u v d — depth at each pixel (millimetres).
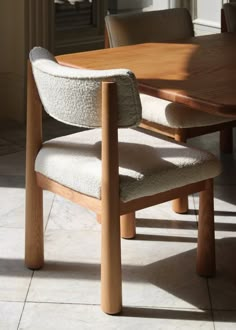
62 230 3211
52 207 3438
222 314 2627
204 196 2760
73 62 2902
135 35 3471
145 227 3242
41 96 2570
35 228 2854
